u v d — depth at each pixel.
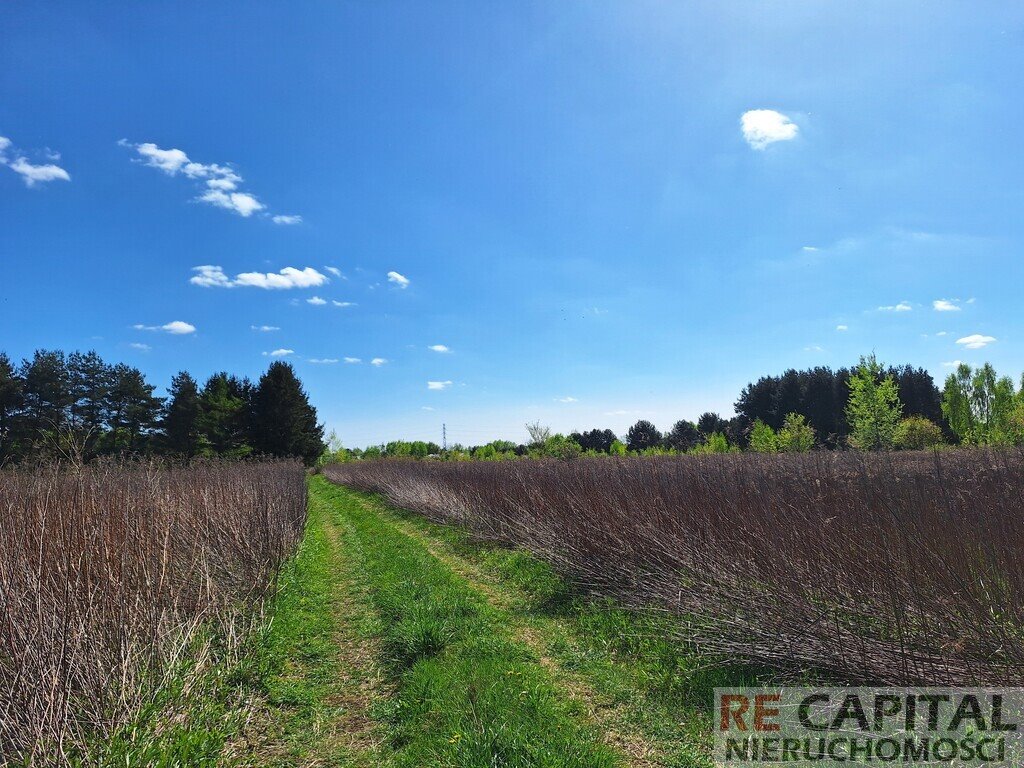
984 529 3.81
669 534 5.79
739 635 4.13
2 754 2.81
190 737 3.08
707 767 2.97
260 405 44.09
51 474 5.30
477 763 3.01
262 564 6.61
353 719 3.78
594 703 3.76
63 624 3.21
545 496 8.84
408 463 20.16
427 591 6.56
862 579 3.84
